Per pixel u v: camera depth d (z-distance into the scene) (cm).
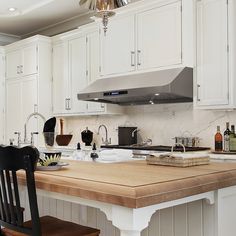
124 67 424
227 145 353
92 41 473
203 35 353
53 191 149
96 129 518
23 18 552
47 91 545
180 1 370
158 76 375
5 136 605
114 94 399
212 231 169
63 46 525
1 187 166
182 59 369
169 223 186
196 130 399
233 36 333
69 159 240
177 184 137
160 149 371
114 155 235
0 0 479
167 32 382
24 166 150
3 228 185
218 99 341
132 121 468
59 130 575
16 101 582
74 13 530
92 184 136
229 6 334
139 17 409
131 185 128
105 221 212
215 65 344
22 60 569
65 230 179
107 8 226
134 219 124
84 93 433
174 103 419
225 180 162
